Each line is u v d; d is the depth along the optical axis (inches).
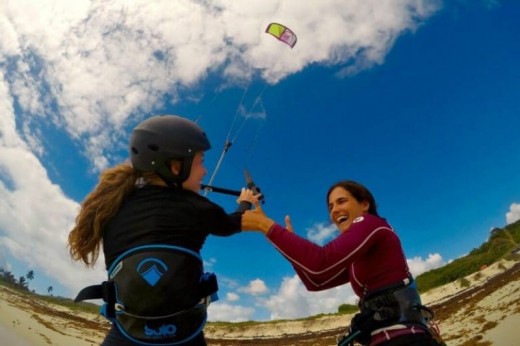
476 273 1158.3
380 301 94.2
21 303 834.2
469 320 677.3
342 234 97.2
